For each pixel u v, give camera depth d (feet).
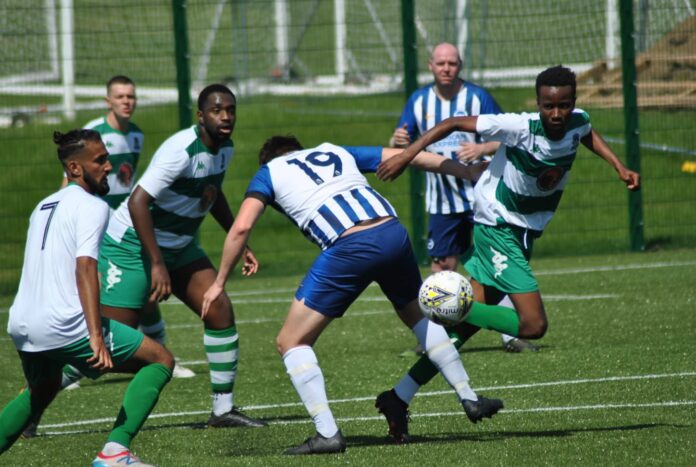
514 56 216.95
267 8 280.51
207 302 62.49
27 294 57.47
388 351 101.60
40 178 197.16
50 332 56.39
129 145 104.73
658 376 80.69
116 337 58.44
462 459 58.44
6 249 173.37
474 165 69.82
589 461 56.49
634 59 157.48
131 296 76.02
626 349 92.89
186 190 73.72
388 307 130.11
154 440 69.15
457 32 235.61
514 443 62.03
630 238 160.45
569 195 177.37
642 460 56.13
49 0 213.46
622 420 66.80
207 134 73.51
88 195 57.57
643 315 109.91
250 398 84.17
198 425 74.38
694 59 177.37
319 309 62.03
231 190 193.98
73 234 56.34
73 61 218.79
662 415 67.56
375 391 83.56
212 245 177.58
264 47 280.10
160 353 59.47
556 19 209.46
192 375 95.25
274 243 177.58
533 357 92.73
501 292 69.72
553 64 199.41
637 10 176.24
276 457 61.52
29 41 209.67
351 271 61.41
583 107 191.83
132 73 225.56
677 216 169.78
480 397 63.16
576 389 78.02
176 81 156.25
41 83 246.88
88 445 68.44
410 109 109.19
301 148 67.46
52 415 80.79
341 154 64.85
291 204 62.69
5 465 63.36
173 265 76.28
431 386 83.97
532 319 66.23
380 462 58.65
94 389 91.09
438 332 63.72
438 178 105.70
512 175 66.74
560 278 139.23
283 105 246.88
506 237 67.72
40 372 59.06
